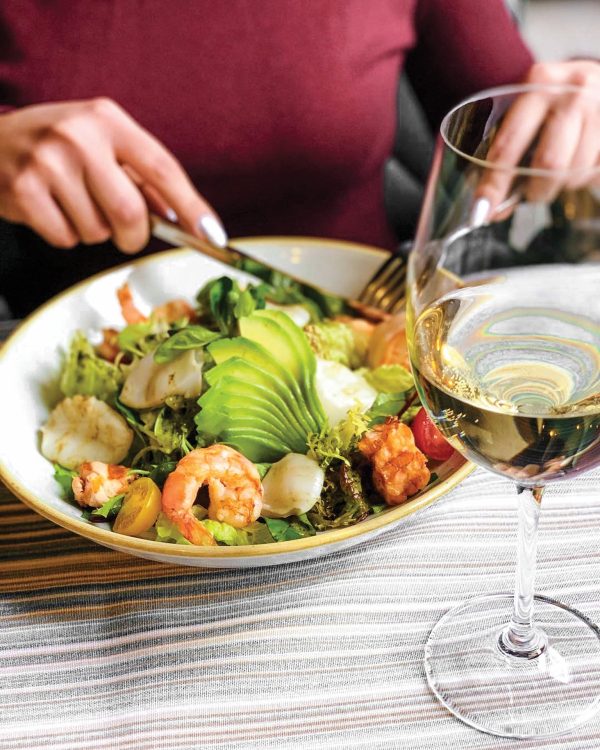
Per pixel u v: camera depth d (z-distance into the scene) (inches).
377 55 49.0
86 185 37.3
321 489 24.6
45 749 20.1
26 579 24.6
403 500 24.2
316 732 20.1
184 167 47.6
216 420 25.8
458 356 19.4
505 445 18.2
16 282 51.2
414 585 23.5
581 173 18.3
